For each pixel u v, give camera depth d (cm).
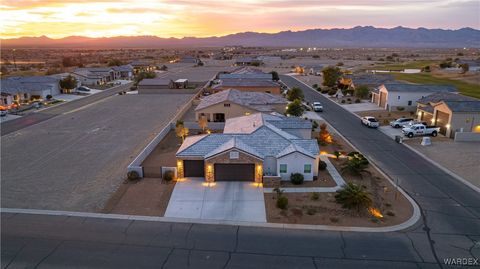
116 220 2408
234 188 2908
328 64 16575
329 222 2362
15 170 3425
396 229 2286
